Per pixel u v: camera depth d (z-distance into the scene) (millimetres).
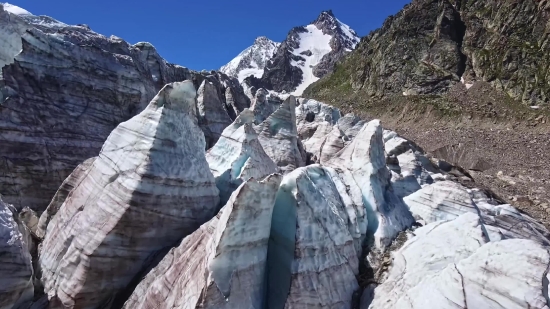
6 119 21203
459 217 13148
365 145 17266
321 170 14570
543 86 75375
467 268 9773
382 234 14359
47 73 24766
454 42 103500
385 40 123500
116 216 12469
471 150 56906
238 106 54406
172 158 13586
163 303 10734
